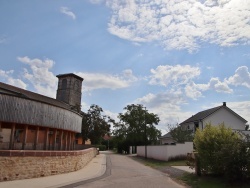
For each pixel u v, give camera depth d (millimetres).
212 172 14258
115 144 64250
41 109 21781
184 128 40906
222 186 11711
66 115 25812
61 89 56812
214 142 13742
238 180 11930
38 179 14086
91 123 46969
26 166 14219
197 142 14859
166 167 22203
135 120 57750
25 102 20297
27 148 23875
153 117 57906
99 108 47969
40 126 21906
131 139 56062
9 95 19172
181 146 29359
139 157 39188
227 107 43031
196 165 15305
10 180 13328
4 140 24250
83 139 47656
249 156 11750
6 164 13273
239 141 12406
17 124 20812
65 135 28141
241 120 43375
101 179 14805
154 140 57062
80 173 17531
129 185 12734
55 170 16312
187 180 14219
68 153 17891
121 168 21578
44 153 15430
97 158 34688
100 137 48812
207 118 42344
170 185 12875
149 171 19422
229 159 11883
